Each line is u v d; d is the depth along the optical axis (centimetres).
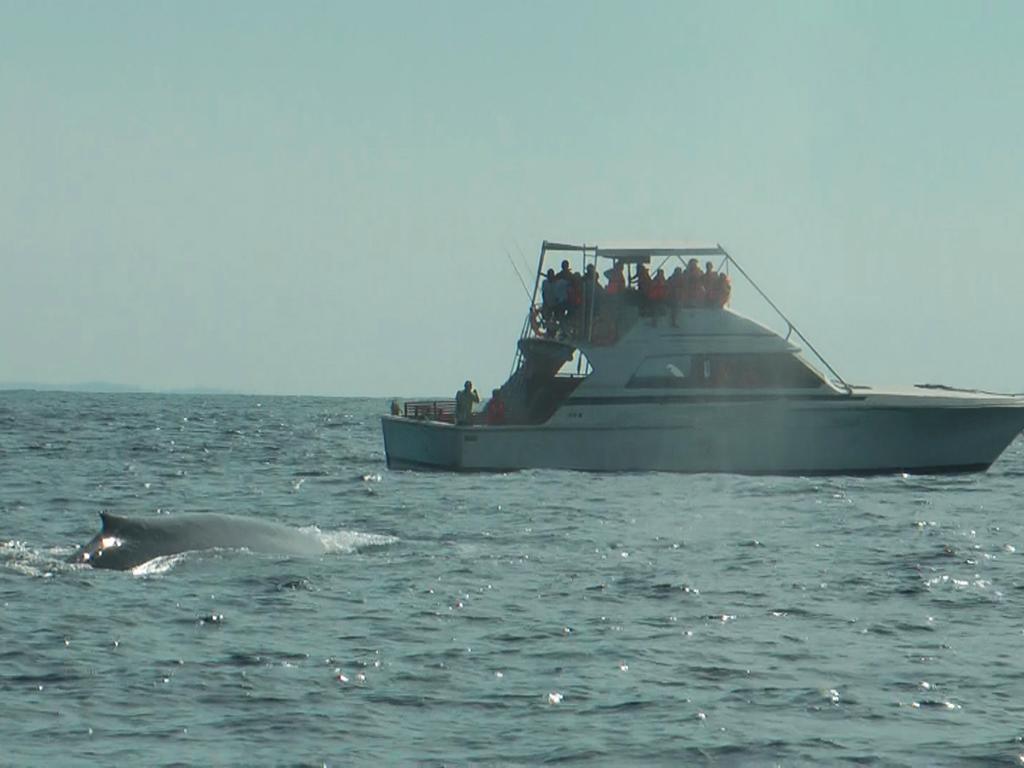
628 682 5519
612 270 13775
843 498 11750
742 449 13450
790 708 5175
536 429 13475
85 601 6744
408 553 8481
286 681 5444
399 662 5769
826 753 4638
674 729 4888
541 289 14288
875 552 8831
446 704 5178
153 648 5900
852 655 6006
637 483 12662
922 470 13738
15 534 9275
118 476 13725
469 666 5728
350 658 5809
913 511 10969
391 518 10319
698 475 13300
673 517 10425
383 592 7188
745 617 6769
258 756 4556
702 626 6550
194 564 7694
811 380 13550
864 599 7256
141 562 7644
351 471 14475
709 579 7775
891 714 5103
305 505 11212
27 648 5828
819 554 8725
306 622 6456
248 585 7225
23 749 4584
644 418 13412
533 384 14375
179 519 8162
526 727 4906
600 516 10456
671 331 13488
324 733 4809
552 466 13550
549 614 6762
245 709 5072
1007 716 5081
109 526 7925
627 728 4897
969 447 13775
